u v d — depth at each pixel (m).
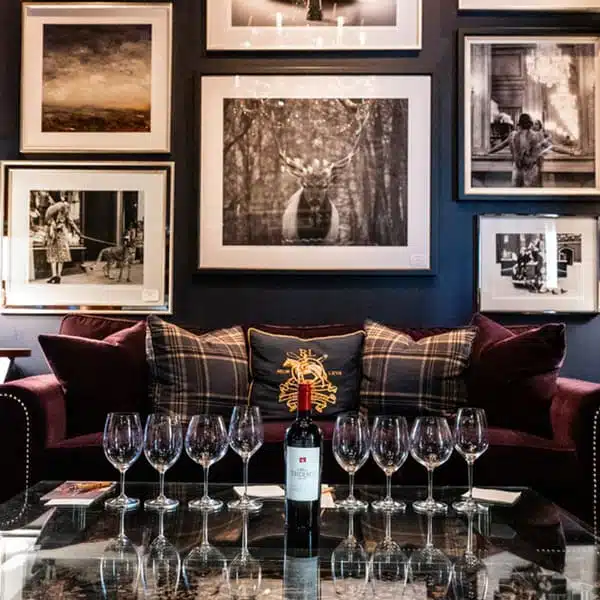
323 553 1.30
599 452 2.17
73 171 3.15
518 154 3.10
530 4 3.11
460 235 3.11
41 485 1.78
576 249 3.10
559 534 1.42
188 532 1.41
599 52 3.09
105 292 3.13
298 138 3.11
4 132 3.18
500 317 3.10
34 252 3.15
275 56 3.14
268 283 3.12
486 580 1.17
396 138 3.10
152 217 3.14
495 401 2.45
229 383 2.50
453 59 3.13
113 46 3.16
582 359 3.08
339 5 3.12
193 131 3.14
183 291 3.13
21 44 3.18
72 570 1.21
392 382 2.51
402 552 1.31
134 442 1.56
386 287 3.11
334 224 3.10
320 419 2.53
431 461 1.55
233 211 3.12
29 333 3.14
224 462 2.23
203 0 3.14
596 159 3.10
